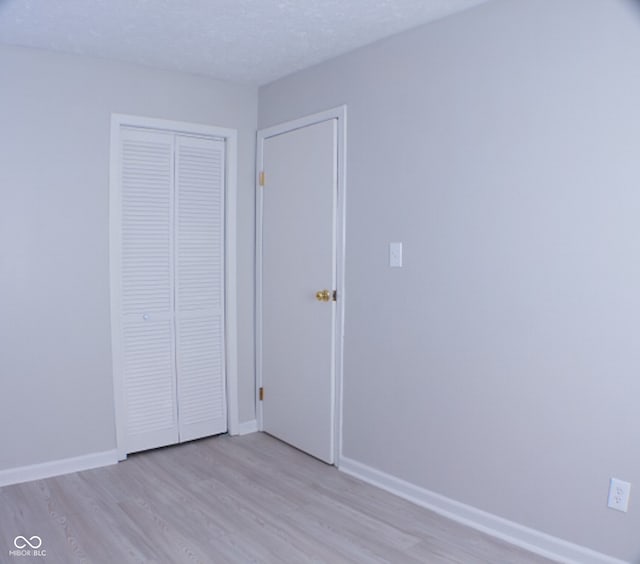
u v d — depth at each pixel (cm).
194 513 257
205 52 294
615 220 196
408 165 265
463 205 243
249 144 364
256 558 220
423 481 265
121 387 317
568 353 210
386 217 277
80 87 298
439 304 254
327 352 312
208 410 357
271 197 352
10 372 283
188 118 336
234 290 361
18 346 285
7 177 279
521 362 224
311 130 318
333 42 279
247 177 364
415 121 261
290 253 337
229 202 356
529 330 221
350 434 303
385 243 278
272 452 335
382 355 282
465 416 246
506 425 230
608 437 200
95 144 304
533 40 215
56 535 235
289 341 341
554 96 210
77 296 301
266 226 358
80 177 300
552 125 211
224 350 362
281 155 343
